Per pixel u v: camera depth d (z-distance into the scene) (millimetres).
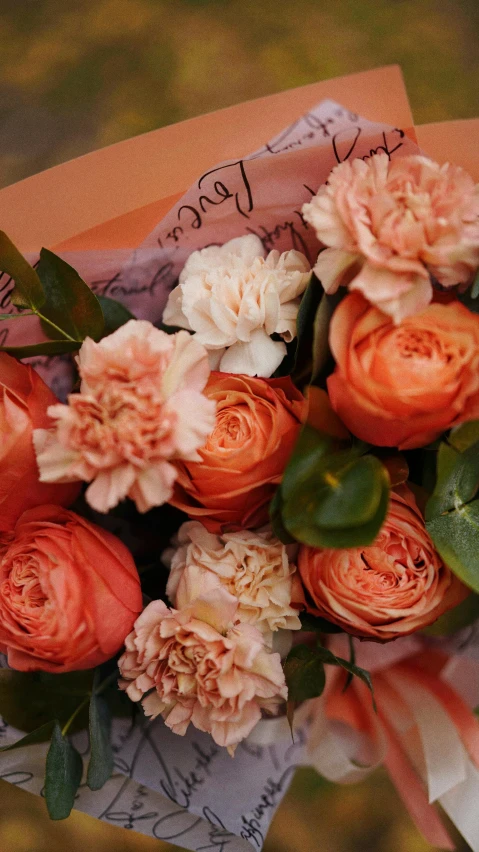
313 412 570
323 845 820
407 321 552
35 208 660
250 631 581
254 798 708
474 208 558
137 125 1009
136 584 593
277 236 649
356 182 560
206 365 560
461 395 546
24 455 577
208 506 578
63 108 1019
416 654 717
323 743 744
